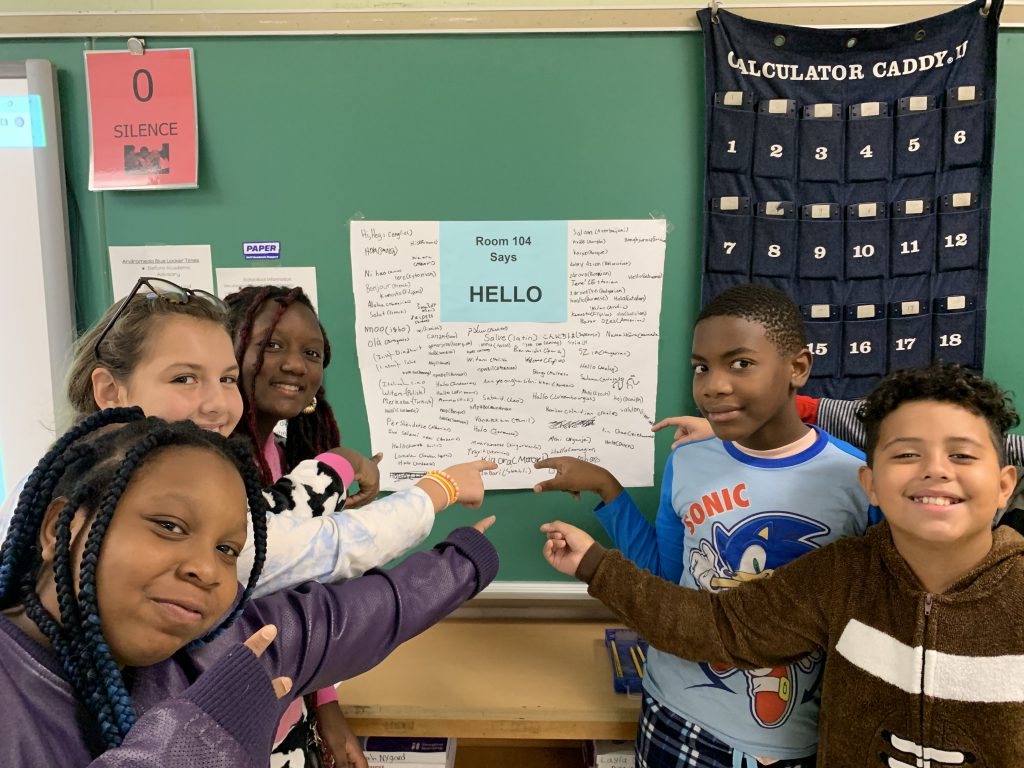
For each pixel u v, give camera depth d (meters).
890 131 1.14
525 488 1.28
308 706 0.89
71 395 0.71
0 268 1.25
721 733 0.86
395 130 1.21
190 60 1.20
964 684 0.67
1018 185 1.16
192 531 0.46
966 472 0.66
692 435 1.00
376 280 1.25
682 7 1.16
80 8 1.19
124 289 1.26
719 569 0.89
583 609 1.32
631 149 1.20
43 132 1.21
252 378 0.84
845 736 0.75
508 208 1.22
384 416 1.28
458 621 1.31
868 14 1.13
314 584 0.70
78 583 0.44
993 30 1.10
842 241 1.17
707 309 0.86
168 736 0.42
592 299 1.23
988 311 1.19
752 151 1.16
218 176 1.23
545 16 1.17
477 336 1.25
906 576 0.71
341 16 1.18
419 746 1.12
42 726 0.41
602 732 1.02
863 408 0.77
